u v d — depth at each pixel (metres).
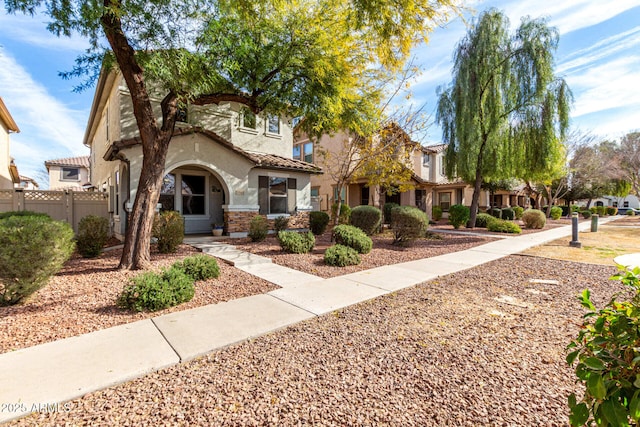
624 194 30.97
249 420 2.21
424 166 23.16
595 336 1.53
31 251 4.20
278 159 13.85
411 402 2.41
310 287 5.58
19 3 5.20
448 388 2.58
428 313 4.34
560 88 14.78
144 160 6.61
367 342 3.45
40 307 4.32
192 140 10.61
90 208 11.87
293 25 7.48
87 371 2.77
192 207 12.85
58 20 5.55
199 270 5.88
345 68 8.01
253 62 7.42
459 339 3.51
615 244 11.08
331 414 2.27
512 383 2.65
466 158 15.25
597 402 1.33
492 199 27.11
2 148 14.70
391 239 12.25
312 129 9.96
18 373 2.72
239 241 10.59
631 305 1.45
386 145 11.19
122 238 10.15
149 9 5.68
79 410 2.30
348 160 12.67
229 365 2.97
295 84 8.16
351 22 6.06
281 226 12.16
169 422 2.18
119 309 4.32
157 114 10.70
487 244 11.16
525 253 9.28
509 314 4.29
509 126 15.32
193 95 6.79
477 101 14.41
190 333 3.62
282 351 3.24
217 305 4.61
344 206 16.12
